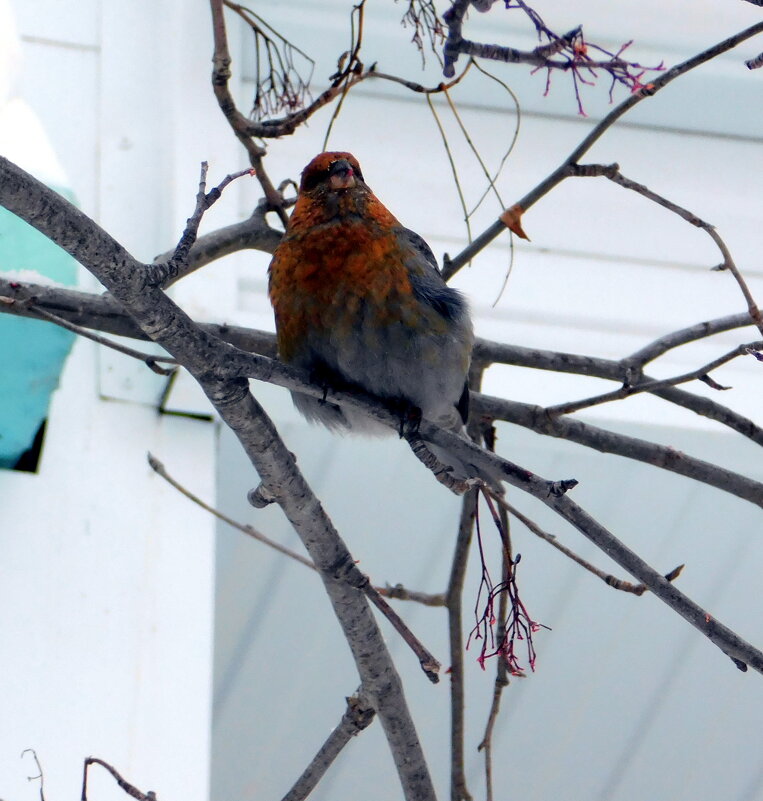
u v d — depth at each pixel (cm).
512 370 956
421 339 709
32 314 573
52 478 798
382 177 1034
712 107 1106
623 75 645
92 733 722
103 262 505
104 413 830
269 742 1099
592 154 1083
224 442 991
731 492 741
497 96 1080
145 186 930
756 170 1114
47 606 755
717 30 1107
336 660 1070
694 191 1088
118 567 782
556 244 1034
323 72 1045
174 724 739
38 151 831
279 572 1039
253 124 712
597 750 1149
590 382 960
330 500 1029
